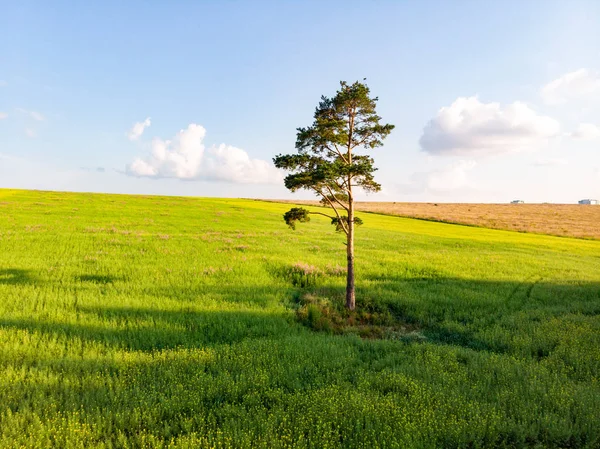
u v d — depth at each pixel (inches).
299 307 657.6
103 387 326.0
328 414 286.0
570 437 263.6
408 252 1291.8
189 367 376.8
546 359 430.9
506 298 764.0
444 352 450.0
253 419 282.5
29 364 369.1
